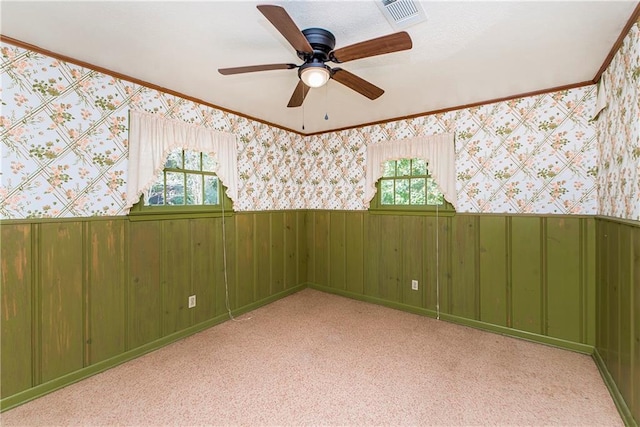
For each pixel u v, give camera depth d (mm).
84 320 2090
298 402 1811
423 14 1549
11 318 1786
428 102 2887
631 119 1646
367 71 2217
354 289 3785
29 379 1845
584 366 2205
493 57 2006
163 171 2596
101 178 2182
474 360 2295
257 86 2512
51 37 1764
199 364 2248
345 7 1493
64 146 1996
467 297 2957
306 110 3137
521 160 2686
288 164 3955
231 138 3121
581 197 2439
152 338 2482
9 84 1769
